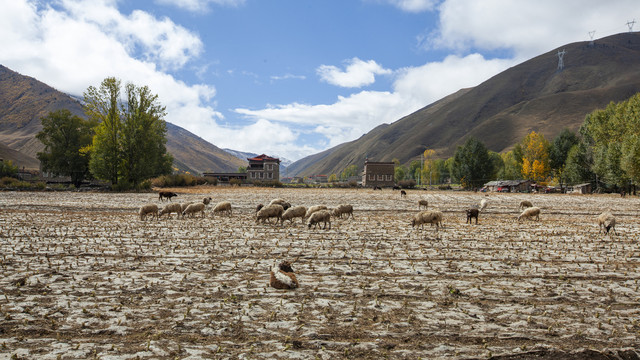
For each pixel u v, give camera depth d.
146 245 13.23
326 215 17.86
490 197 58.00
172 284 8.60
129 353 5.29
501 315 6.94
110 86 55.22
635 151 58.78
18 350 5.32
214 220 21.39
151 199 40.50
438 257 11.82
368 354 5.38
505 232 17.88
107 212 25.98
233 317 6.71
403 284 8.83
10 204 29.98
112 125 55.81
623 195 59.38
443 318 6.77
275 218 22.86
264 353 5.35
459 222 22.59
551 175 102.31
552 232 17.98
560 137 97.81
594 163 77.94
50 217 21.73
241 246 13.22
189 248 12.80
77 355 5.20
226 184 96.69
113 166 56.81
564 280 9.34
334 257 11.66
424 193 73.06
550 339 5.92
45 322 6.36
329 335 6.00
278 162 133.88
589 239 15.88
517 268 10.48
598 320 6.73
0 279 8.73
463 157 106.94
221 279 9.06
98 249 12.37
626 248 13.77
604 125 76.81
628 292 8.34
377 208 32.88
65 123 75.00
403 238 15.49
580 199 53.16
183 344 5.61
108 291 8.03
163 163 88.62
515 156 108.38
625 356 5.34
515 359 5.27
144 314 6.78
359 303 7.50
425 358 5.26
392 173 126.38
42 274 9.19
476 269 10.34
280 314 6.87
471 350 5.52
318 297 7.86
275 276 8.48
